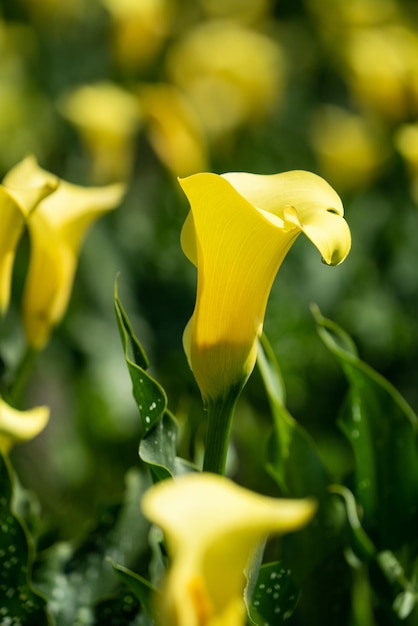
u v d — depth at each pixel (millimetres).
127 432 4234
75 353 4086
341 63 5090
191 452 2131
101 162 3957
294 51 5277
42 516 4102
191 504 1768
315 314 2092
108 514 2111
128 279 4207
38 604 2006
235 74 4438
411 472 2084
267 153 4762
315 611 2057
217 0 5117
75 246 2145
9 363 2191
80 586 2092
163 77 4438
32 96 4543
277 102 4781
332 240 1904
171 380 3994
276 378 2088
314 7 5266
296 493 2068
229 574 1777
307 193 1945
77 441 4270
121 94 3941
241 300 1941
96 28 4746
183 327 4148
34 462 4277
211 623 1780
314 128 4973
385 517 2092
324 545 2057
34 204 2016
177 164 3908
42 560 2100
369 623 2105
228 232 1926
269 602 2016
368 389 2082
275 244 1929
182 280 4234
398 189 4434
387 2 5312
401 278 4398
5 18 4707
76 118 3857
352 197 4480
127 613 2039
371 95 4359
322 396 4102
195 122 3885
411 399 4262
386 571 2066
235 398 1955
